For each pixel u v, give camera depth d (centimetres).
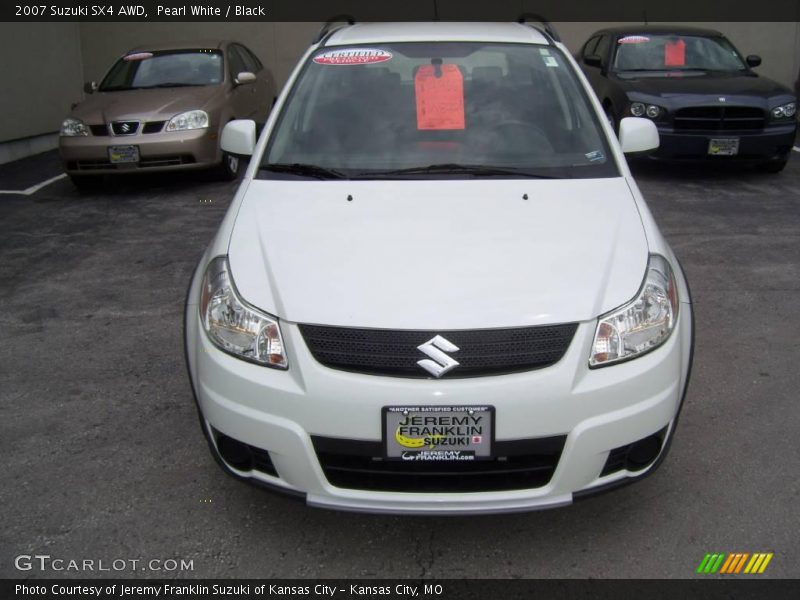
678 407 263
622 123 368
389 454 233
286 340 240
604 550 261
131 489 296
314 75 371
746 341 417
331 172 322
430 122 344
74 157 762
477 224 279
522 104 351
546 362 235
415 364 231
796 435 326
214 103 802
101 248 607
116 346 427
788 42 1210
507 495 237
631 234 278
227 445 253
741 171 836
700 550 259
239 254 270
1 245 618
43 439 332
